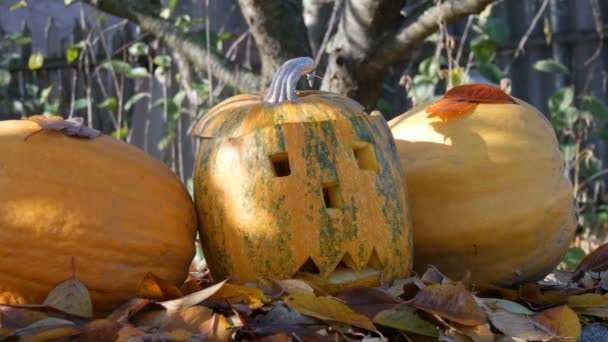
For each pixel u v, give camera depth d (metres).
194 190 1.38
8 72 2.93
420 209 1.44
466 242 1.43
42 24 3.11
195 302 1.23
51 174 1.28
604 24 2.96
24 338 1.17
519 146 1.44
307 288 1.27
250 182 1.32
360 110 1.37
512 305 1.33
